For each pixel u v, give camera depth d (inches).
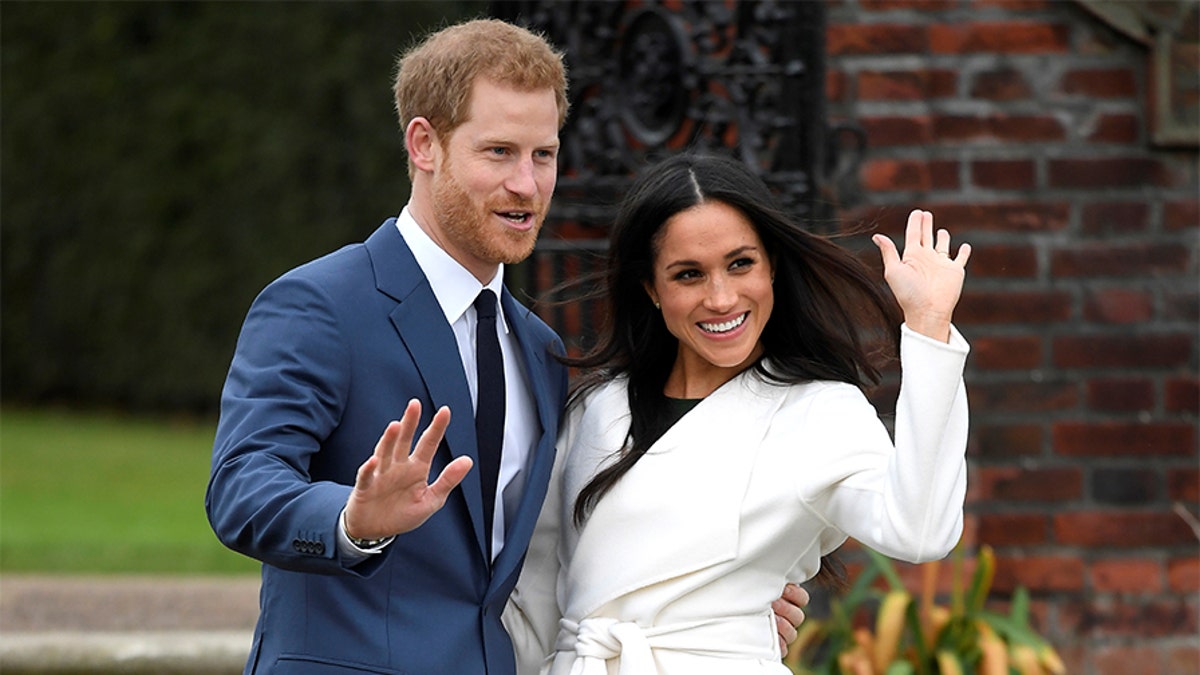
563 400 411.2
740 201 374.6
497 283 383.6
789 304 396.2
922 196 605.0
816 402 381.4
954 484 347.6
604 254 576.7
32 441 1519.4
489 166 356.5
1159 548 603.5
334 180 1562.5
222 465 330.3
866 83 606.9
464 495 362.3
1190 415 602.9
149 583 788.6
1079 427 605.6
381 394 355.6
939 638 554.3
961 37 605.3
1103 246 604.1
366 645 348.8
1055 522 605.9
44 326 1707.7
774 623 389.7
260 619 365.4
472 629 361.7
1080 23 602.5
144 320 1660.9
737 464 377.7
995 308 606.9
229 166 1598.2
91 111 1644.9
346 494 313.3
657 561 375.2
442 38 365.4
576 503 390.0
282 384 341.1
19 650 600.4
